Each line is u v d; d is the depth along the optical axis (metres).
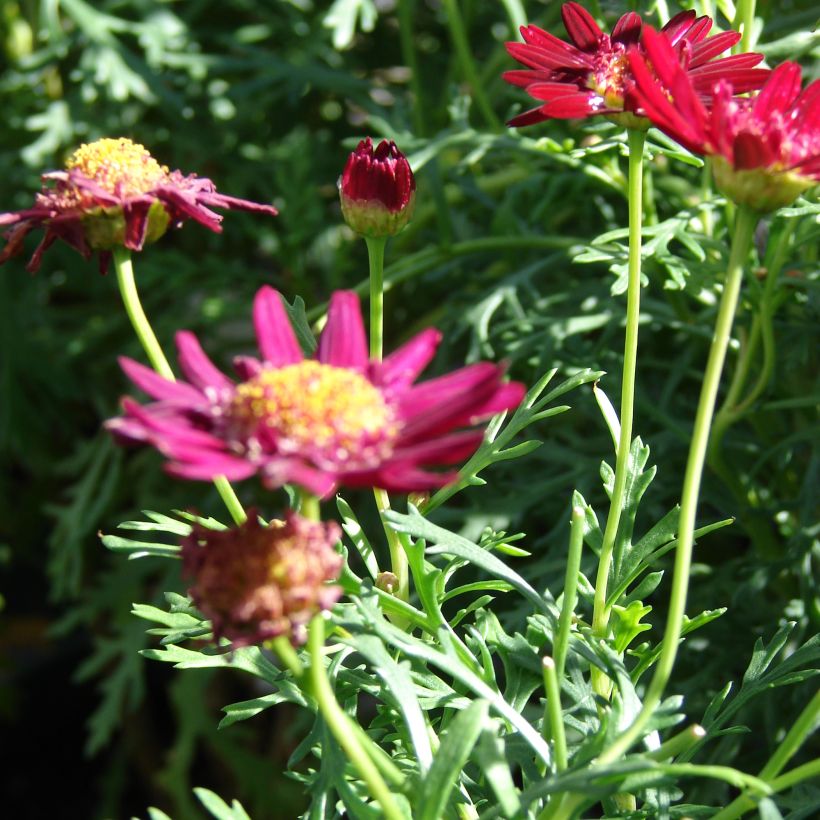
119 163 0.28
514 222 0.41
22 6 0.55
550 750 0.27
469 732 0.24
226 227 0.52
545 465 0.40
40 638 0.70
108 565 0.58
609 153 0.36
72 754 0.68
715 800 0.34
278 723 0.56
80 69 0.49
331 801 0.27
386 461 0.22
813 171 0.24
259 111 0.52
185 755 0.54
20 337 0.54
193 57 0.48
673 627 0.24
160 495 0.52
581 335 0.42
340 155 0.53
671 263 0.33
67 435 0.57
